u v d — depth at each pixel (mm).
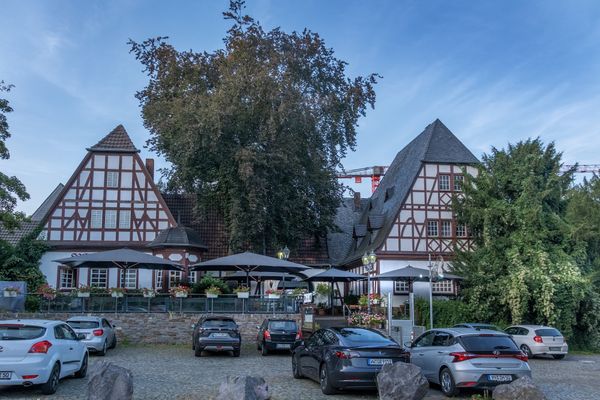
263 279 34969
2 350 11805
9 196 27188
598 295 29828
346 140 37281
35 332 12406
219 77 34781
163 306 26406
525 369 12789
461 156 38938
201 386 13633
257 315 26984
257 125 34688
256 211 33594
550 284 28203
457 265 32312
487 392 12672
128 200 36344
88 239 35625
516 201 31016
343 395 12773
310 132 35812
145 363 18625
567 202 32344
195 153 33656
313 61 36250
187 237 35906
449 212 38031
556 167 32062
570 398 13148
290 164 34031
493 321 30250
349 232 47062
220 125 31656
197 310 26625
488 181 32156
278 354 22016
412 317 23016
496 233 31203
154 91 37156
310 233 39656
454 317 29922
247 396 9227
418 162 39125
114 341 24188
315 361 13719
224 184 35438
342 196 39781
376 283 36844
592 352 29344
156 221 36375
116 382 9875
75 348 13961
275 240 35562
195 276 36438
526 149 32406
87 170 36281
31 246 34250
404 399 10250
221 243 40812
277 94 32625
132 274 35594
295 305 27484
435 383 13891
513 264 29688
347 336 13297
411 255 37312
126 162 36719
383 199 43156
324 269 42906
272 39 35281
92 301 25938
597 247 31422
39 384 12359
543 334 24297
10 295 25547
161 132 34625
